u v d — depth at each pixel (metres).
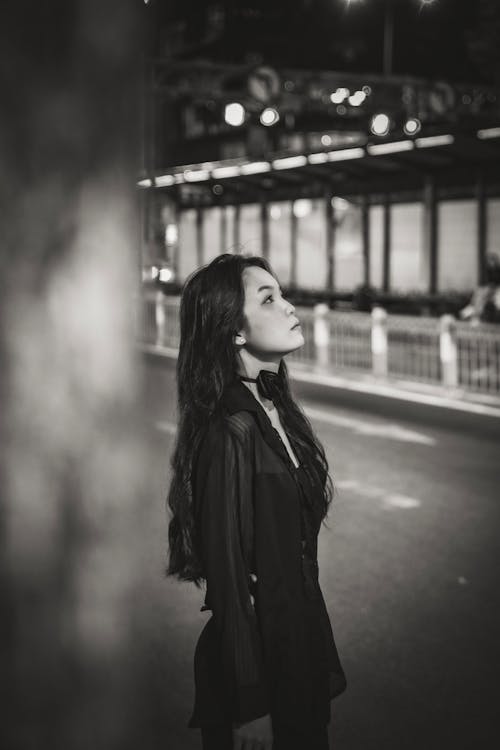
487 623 4.87
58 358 0.77
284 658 1.74
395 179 25.62
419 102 25.17
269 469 1.80
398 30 32.75
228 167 26.55
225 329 1.86
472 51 26.14
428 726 3.72
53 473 0.77
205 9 35.97
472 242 23.94
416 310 24.89
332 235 27.62
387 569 5.79
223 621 1.72
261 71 21.64
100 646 0.79
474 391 12.41
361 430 10.80
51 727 0.78
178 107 34.31
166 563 5.40
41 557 0.77
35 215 0.75
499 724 3.73
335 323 14.93
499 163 22.67
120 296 0.79
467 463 9.05
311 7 34.81
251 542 1.80
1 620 0.77
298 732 1.76
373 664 4.33
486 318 17.14
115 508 0.78
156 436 9.52
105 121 0.77
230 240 31.59
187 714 3.67
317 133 31.42
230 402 1.82
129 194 0.79
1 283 0.75
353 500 7.57
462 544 6.34
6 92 0.74
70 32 0.75
